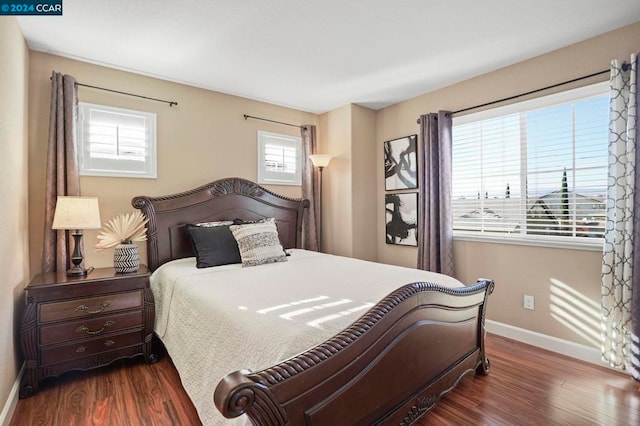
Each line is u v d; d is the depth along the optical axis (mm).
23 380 2139
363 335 1362
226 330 1603
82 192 2789
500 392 2092
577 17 2225
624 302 2244
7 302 1855
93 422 1787
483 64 2949
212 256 2861
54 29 2293
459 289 1968
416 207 3756
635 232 2174
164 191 3203
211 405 1535
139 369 2420
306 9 2113
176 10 2105
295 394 1120
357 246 4020
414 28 2350
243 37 2455
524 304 2895
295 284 2156
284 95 3719
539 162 2855
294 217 4035
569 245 2619
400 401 1576
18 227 2135
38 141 2561
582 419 1825
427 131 3463
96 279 2322
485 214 3217
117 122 2949
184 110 3338
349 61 2875
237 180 3592
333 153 4219
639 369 2152
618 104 2270
